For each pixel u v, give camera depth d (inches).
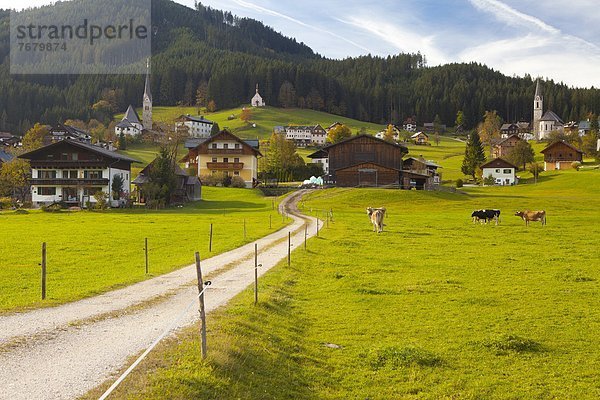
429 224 2295.8
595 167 5876.0
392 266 1256.8
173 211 3353.8
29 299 871.7
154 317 708.7
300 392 520.7
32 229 2175.2
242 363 545.0
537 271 1184.8
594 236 1841.8
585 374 579.5
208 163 5118.1
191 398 448.8
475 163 6043.3
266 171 5654.5
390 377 571.2
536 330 732.0
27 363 511.8
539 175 5585.6
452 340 689.6
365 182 4480.8
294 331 713.0
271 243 1678.2
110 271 1191.6
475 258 1374.3
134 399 429.1
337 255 1424.7
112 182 3875.5
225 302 815.1
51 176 3880.4
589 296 932.6
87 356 533.6
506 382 559.2
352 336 703.7
